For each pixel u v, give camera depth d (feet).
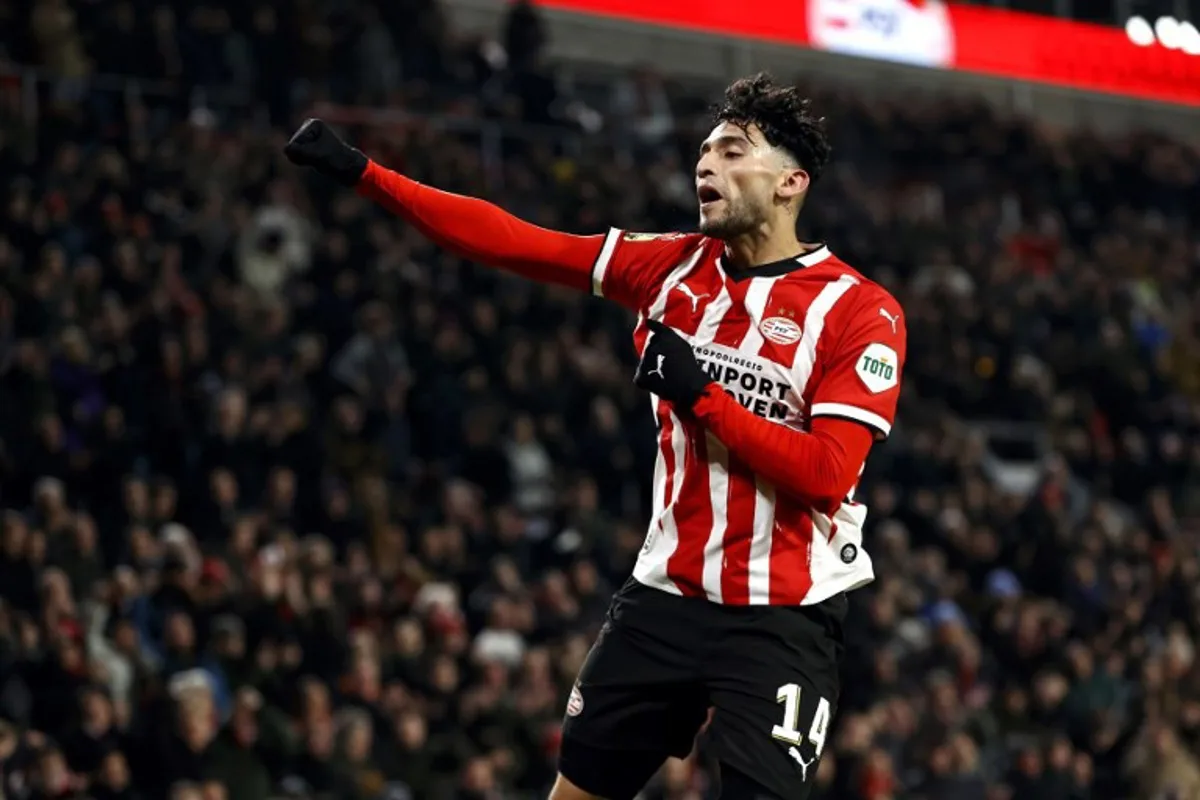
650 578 44.86
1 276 133.18
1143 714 136.26
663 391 42.86
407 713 108.99
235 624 107.45
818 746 43.96
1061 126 257.55
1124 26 257.55
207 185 151.53
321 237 153.89
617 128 188.55
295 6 169.37
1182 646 144.66
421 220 46.93
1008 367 184.03
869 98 225.76
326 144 46.29
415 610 119.24
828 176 199.41
